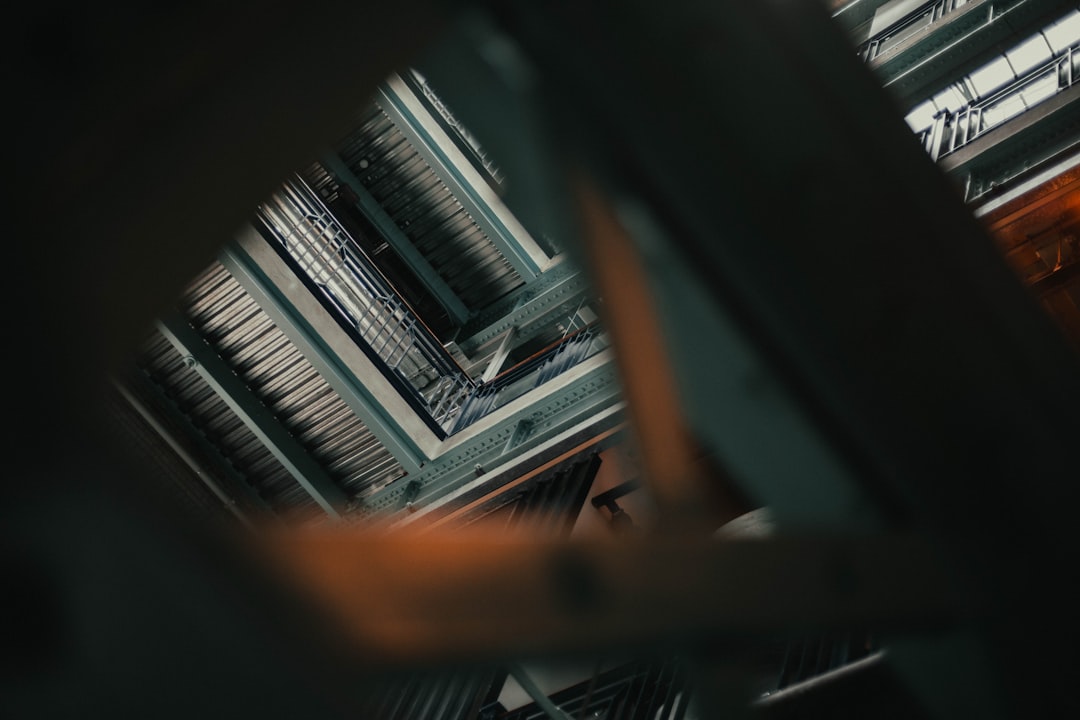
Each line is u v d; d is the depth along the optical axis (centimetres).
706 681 209
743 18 192
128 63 112
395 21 138
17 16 104
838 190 210
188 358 1611
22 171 102
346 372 1546
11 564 98
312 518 1780
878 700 339
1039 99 1232
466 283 2194
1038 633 276
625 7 178
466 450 1495
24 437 96
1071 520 263
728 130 195
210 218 122
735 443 241
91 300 105
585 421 1239
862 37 1677
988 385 247
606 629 180
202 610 109
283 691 119
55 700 101
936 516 257
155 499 105
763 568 224
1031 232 1020
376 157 2081
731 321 218
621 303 209
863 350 229
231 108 123
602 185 200
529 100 185
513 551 166
